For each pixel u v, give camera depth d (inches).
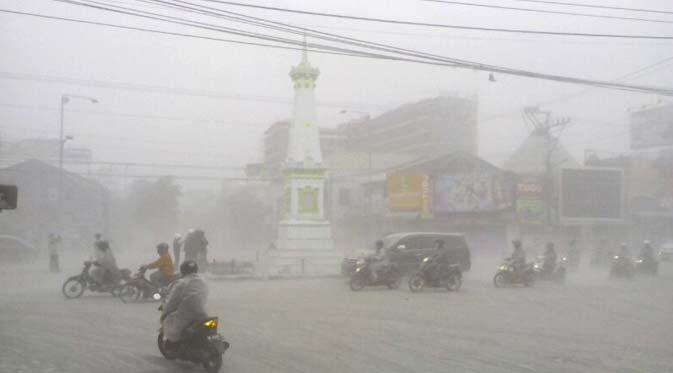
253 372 341.7
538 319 542.9
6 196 353.1
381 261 812.0
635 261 1129.4
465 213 1619.1
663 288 855.1
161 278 655.1
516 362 370.3
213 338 339.0
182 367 354.3
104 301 658.8
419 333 465.4
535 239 1601.9
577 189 1726.1
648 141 2177.7
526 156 2169.0
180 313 344.5
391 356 383.9
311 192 1317.7
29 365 354.0
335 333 462.9
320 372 342.3
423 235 956.6
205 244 1066.7
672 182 2076.8
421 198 1606.8
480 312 585.0
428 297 716.0
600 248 1360.7
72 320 521.7
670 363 370.9
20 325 492.1
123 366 355.6
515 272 861.2
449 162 1790.1
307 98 1338.6
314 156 1325.0
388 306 626.2
